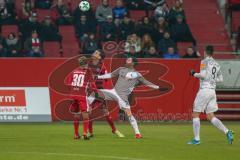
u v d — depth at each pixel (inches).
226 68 2461.9
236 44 2886.3
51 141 1684.3
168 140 1733.5
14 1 2866.6
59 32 2824.8
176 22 2805.1
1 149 1510.8
